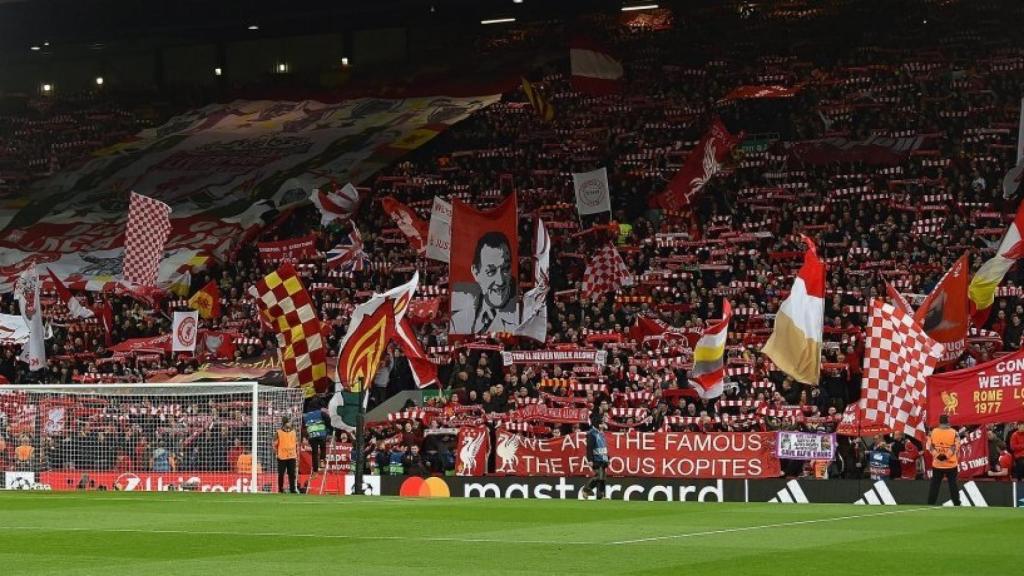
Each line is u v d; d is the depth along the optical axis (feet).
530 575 55.88
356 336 126.41
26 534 76.59
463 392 143.95
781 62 230.07
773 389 135.33
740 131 209.77
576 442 126.41
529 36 257.96
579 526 81.41
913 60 217.77
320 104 251.39
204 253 199.93
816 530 78.33
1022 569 58.44
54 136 262.26
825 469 118.32
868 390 112.16
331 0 234.38
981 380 110.22
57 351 183.21
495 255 145.79
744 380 138.00
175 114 263.08
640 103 223.51
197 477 132.16
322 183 214.90
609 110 224.12
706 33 246.68
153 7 241.76
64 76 278.87
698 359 126.00
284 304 137.18
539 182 203.72
